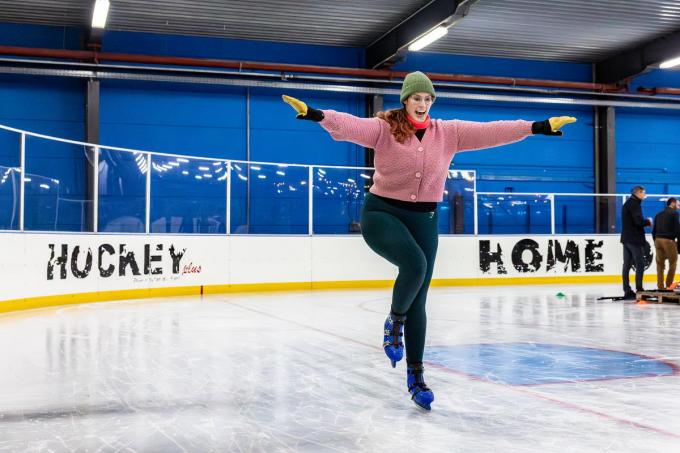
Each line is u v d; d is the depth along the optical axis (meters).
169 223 13.98
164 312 10.05
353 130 3.46
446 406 3.97
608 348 6.28
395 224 3.60
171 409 3.94
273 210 15.37
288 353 6.05
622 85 19.59
